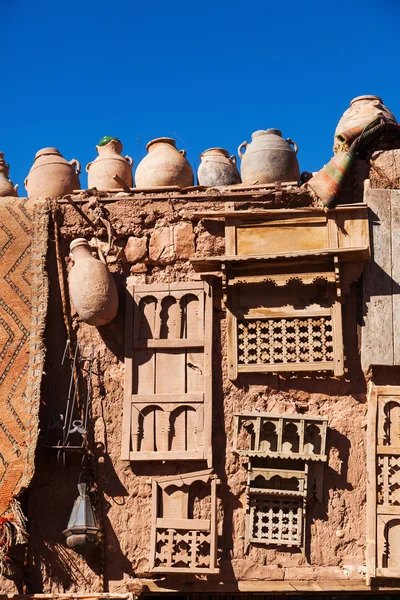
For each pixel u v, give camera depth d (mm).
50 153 12789
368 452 10852
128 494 11117
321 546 10836
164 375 11305
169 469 11117
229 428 11141
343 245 11242
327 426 11008
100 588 10922
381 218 11344
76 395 11391
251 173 12164
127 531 11031
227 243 11422
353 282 11266
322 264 11195
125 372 11336
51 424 11328
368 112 12383
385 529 10672
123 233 11797
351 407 11102
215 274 11430
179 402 11172
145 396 11234
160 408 11227
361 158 11844
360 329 11180
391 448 10828
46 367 11477
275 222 11391
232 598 11391
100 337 11555
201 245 11633
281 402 11172
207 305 11406
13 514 10852
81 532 10641
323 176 11422
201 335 11336
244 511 10969
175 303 11492
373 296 11148
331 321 11156
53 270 11805
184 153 12734
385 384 11062
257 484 10984
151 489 11070
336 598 11305
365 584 10695
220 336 11391
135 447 11133
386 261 11227
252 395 11203
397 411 10938
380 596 11203
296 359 11164
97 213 11867
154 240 11742
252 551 10875
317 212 11328
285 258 11078
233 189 11828
